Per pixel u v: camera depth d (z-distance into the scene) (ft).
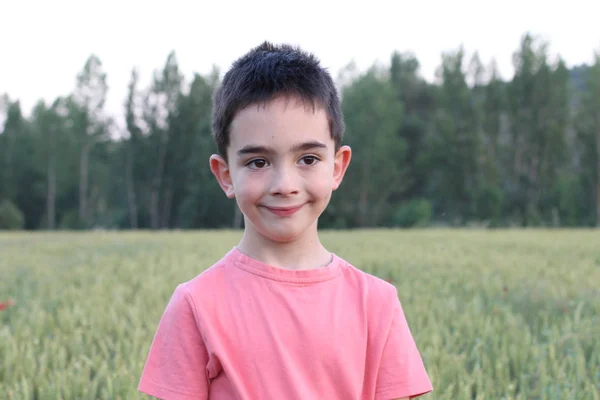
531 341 13.89
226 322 5.52
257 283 5.64
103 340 13.57
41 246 45.37
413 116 171.73
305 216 5.54
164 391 5.58
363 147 145.28
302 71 5.53
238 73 5.61
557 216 131.95
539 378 11.44
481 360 12.60
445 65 152.76
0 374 11.85
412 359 5.97
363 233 66.69
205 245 43.88
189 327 5.62
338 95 5.98
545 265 28.55
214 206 145.48
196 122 158.51
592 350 13.41
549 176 147.95
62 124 165.89
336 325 5.56
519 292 20.38
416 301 18.01
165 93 159.63
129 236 61.72
